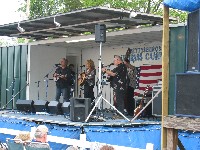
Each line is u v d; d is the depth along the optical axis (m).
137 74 12.46
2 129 8.79
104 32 9.16
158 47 11.99
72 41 12.44
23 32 12.61
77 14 9.98
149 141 8.61
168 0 6.04
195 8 5.61
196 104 5.36
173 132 5.66
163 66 6.17
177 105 5.58
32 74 13.76
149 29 10.18
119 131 8.46
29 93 13.67
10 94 14.21
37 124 9.42
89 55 14.34
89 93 11.01
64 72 11.96
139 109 10.34
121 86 10.16
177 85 5.60
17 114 11.01
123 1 22.50
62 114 10.55
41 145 6.27
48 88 14.05
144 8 23.55
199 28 5.51
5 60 14.47
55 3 30.88
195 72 5.48
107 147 6.09
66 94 11.99
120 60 10.26
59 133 8.73
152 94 10.17
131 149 6.55
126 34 10.80
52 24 11.60
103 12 9.64
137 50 12.62
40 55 13.92
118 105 10.21
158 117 10.07
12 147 6.61
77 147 6.82
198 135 8.10
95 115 9.55
